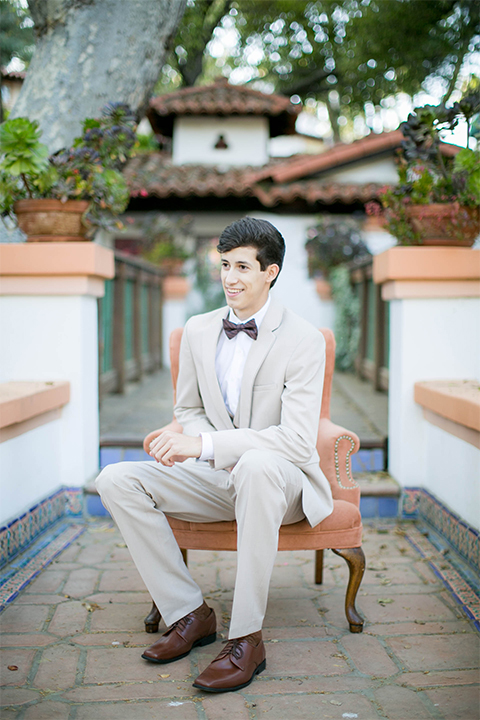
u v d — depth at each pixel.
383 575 2.77
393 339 3.63
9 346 3.47
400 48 10.91
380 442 3.84
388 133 9.38
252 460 1.92
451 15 9.71
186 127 11.47
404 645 2.17
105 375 6.21
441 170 3.36
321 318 9.38
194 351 2.24
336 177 9.78
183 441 2.02
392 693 1.88
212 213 10.43
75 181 3.29
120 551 3.03
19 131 3.09
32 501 3.11
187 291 9.99
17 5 7.18
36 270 3.34
